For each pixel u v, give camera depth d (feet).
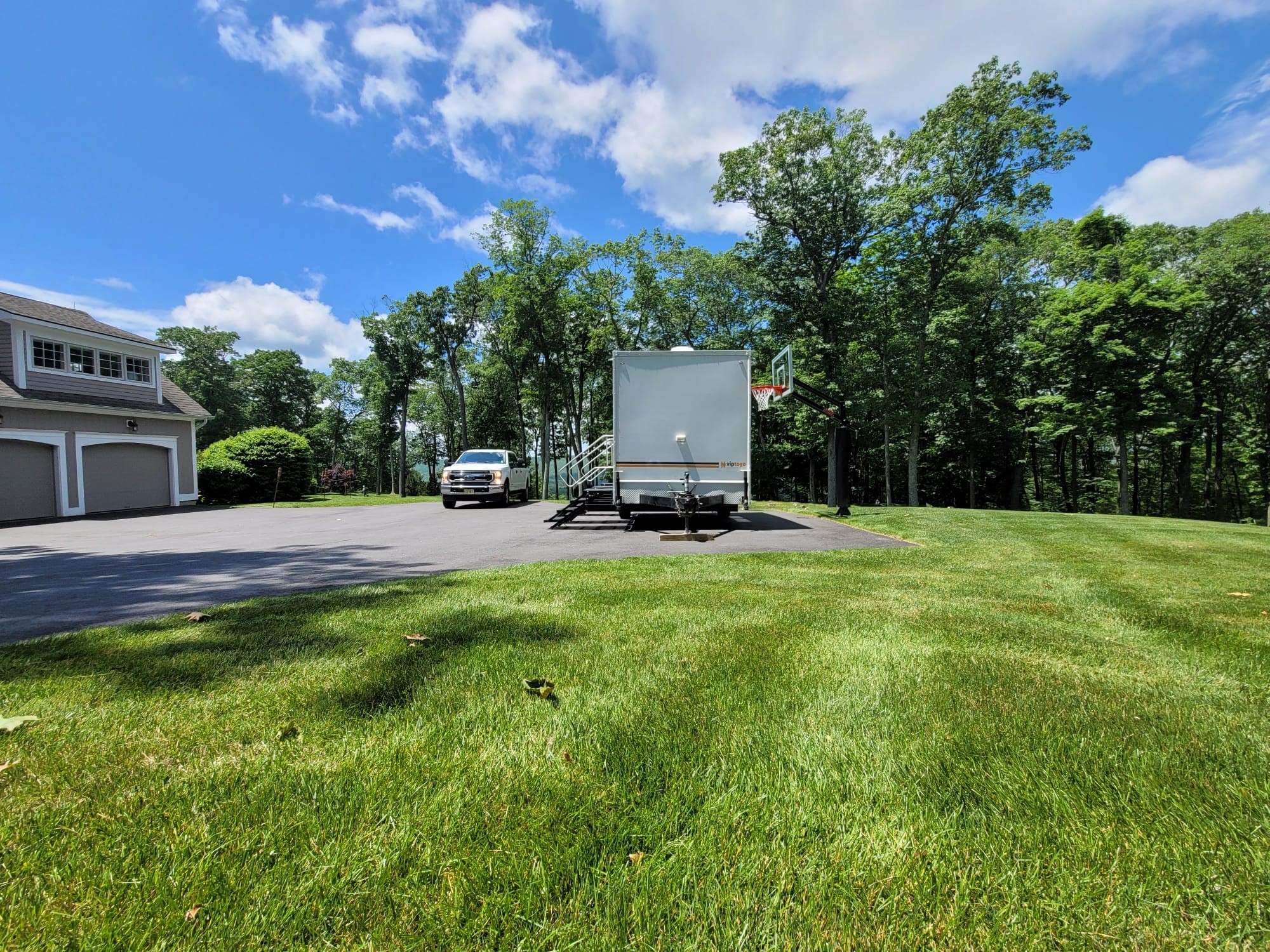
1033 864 4.69
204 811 5.37
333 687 8.44
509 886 4.46
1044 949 3.93
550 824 5.18
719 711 7.53
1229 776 5.98
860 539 28.63
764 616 12.62
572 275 103.50
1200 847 4.86
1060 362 75.82
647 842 4.99
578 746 6.59
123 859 4.71
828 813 5.35
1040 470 114.52
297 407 177.99
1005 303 89.04
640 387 32.14
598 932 4.07
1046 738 6.79
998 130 65.67
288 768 6.14
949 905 4.30
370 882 4.48
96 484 57.41
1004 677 8.84
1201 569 19.21
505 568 19.49
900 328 77.15
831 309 74.23
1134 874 4.57
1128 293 69.31
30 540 32.94
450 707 7.70
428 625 11.82
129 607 14.89
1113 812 5.36
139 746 6.64
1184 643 10.87
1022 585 16.39
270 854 4.77
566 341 108.27
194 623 12.20
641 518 40.57
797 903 4.33
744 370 31.96
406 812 5.34
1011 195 68.08
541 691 8.18
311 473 85.71
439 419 159.84
